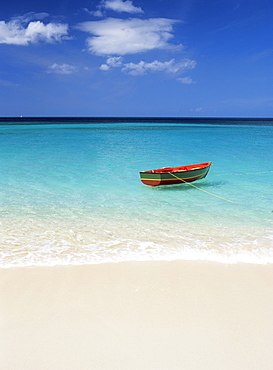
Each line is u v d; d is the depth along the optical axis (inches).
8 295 170.2
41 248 242.5
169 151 983.6
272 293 178.7
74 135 1588.3
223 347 134.0
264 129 2468.0
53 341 135.4
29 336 138.1
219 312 158.4
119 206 378.6
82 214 341.7
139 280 190.4
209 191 471.2
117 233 283.3
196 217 339.0
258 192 466.6
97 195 430.9
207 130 2239.2
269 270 209.0
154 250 242.2
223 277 197.0
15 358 125.8
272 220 331.0
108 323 147.7
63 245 250.5
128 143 1216.2
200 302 167.0
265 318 154.3
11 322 147.1
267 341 138.2
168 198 424.5
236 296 174.1
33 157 805.9
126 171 627.2
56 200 398.0
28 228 291.7
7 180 518.6
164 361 125.5
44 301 165.0
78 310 157.5
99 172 610.5
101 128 2337.6
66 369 120.9
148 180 483.5
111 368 121.6
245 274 202.1
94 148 1028.5
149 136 1595.7
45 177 550.6
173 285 185.0
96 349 131.3
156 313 156.0
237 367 123.5
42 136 1480.1
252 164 749.3
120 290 177.6
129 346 133.3
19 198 403.5
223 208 376.8
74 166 676.7
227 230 296.5
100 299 167.9
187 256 230.5
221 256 231.9
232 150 1029.8
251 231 294.5
